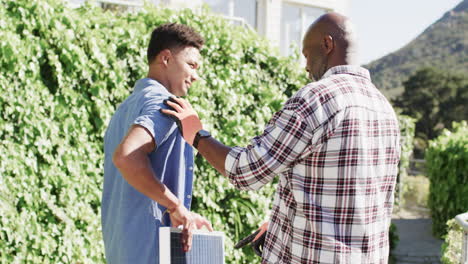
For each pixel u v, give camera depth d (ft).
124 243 7.39
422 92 105.91
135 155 6.68
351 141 6.31
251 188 6.51
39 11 13.12
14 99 12.75
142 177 6.68
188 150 7.84
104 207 8.11
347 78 6.61
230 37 16.53
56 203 13.43
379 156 6.63
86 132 13.89
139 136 6.78
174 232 6.88
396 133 6.92
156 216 7.42
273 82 17.62
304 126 6.19
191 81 8.15
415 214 35.78
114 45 14.25
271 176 6.38
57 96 13.47
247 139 16.21
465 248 9.95
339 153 6.29
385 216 6.86
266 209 16.52
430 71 106.42
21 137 12.90
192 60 8.02
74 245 13.57
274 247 6.77
